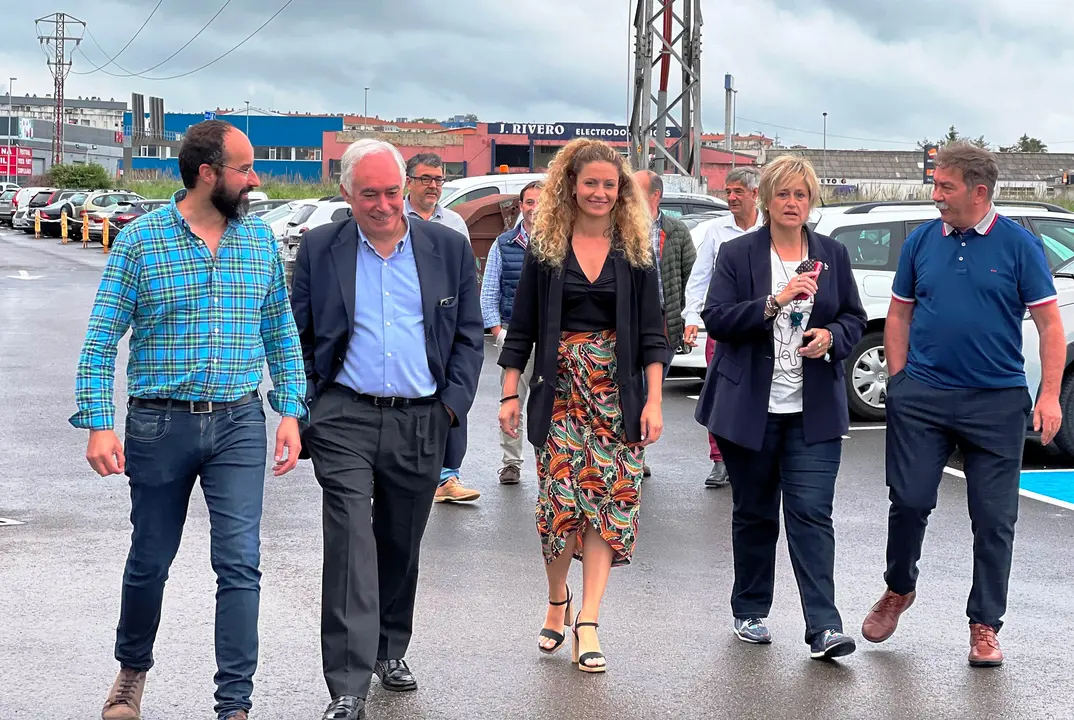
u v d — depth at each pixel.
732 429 5.03
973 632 5.04
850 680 4.79
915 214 10.89
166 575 4.23
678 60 26.31
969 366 5.00
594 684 4.70
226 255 4.12
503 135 70.56
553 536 4.89
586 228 4.80
